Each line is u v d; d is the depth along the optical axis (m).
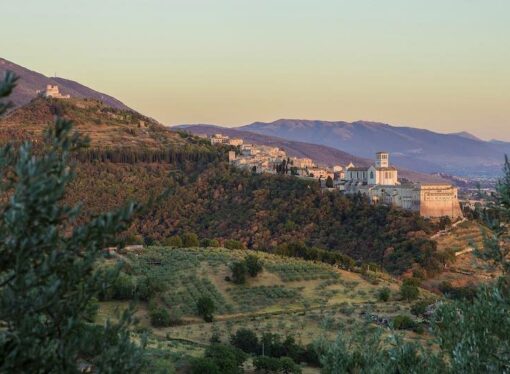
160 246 122.44
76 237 10.52
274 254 123.94
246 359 63.75
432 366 16.25
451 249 130.38
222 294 97.25
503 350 15.12
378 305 92.44
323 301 96.00
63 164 10.70
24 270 10.08
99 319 40.19
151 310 84.12
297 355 69.50
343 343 18.22
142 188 189.00
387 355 17.58
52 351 10.39
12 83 10.52
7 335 9.98
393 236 143.12
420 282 112.56
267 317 88.94
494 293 15.35
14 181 10.19
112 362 11.17
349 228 154.50
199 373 54.78
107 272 11.32
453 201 164.62
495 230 15.88
